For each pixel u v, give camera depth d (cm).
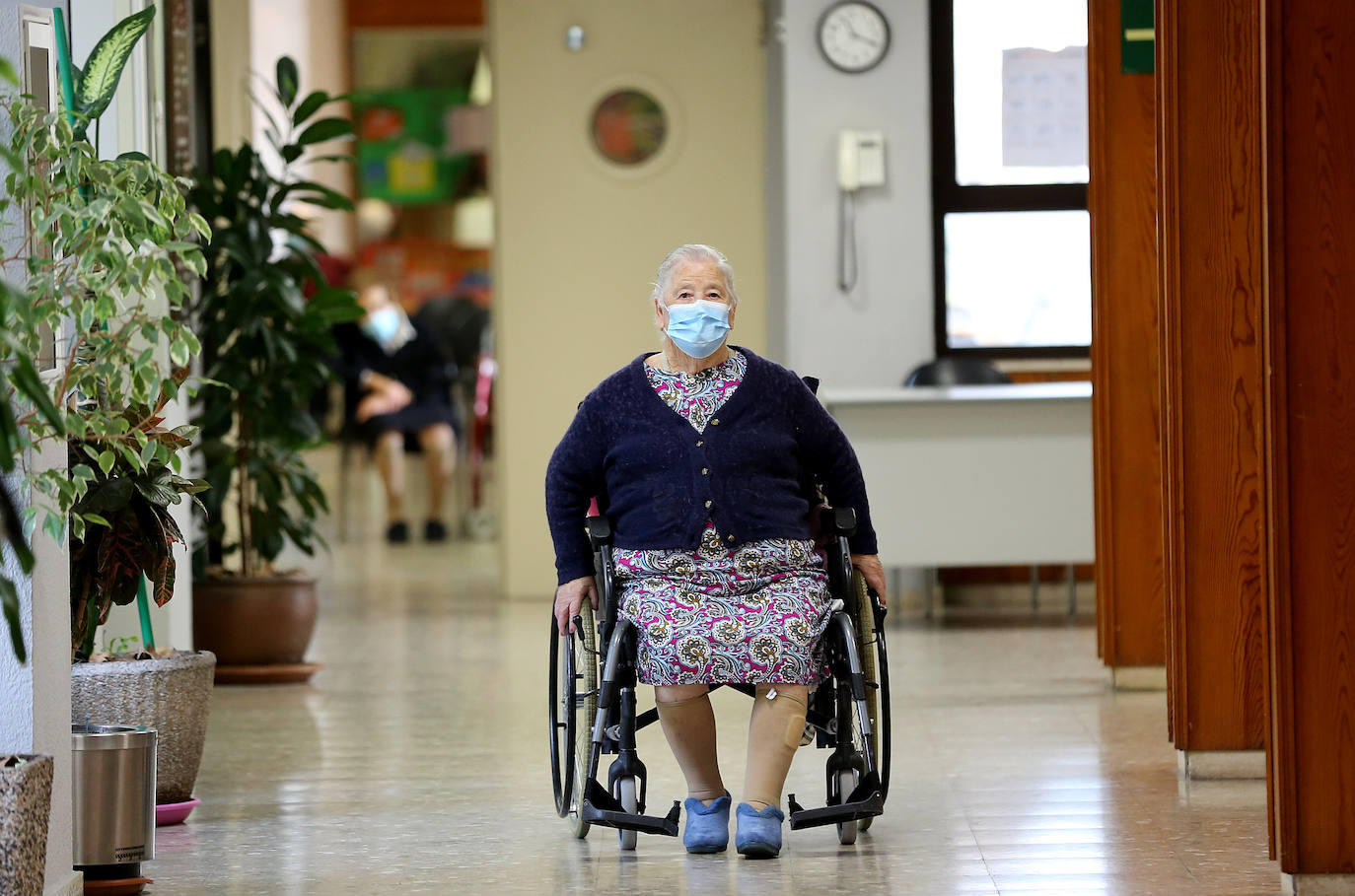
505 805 956
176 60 1425
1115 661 1320
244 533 1496
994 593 1888
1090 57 1262
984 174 1867
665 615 793
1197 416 969
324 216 3494
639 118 2008
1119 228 1262
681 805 934
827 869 796
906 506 1675
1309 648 707
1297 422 702
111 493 810
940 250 1869
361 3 3869
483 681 1450
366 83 4141
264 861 831
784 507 821
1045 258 1870
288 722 1262
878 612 836
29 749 681
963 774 1022
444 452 2911
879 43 1838
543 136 2006
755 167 2011
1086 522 1675
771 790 809
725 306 818
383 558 2634
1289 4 698
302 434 1478
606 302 2019
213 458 1460
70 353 736
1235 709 985
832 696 845
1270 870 783
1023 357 1875
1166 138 967
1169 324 970
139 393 720
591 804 802
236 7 1927
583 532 844
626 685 805
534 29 2002
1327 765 708
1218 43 958
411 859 831
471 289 4122
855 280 1853
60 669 721
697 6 2002
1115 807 923
